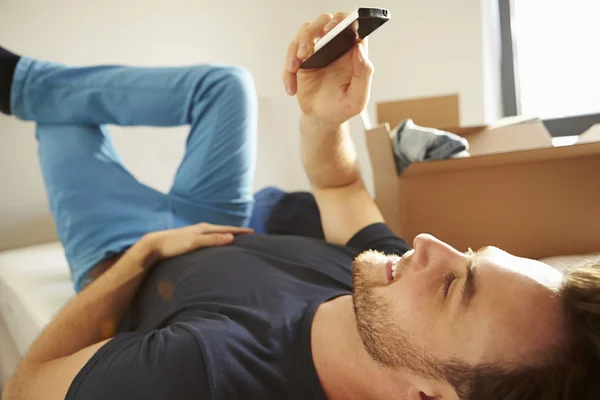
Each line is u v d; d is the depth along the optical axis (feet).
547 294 1.70
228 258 2.75
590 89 5.37
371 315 2.01
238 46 5.96
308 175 3.45
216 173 3.50
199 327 2.07
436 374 1.79
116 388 1.84
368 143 3.82
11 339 3.78
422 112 4.60
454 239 3.51
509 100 5.88
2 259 4.05
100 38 5.07
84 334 2.37
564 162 3.42
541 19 5.57
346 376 2.08
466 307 1.77
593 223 3.49
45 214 4.82
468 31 5.55
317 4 6.53
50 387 1.99
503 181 3.45
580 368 1.58
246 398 1.90
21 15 4.63
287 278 2.63
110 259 3.20
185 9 5.55
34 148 4.72
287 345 2.14
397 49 6.03
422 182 3.43
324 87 2.64
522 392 1.61
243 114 3.55
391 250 2.99
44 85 3.30
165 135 5.42
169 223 3.38
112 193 3.33
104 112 3.45
